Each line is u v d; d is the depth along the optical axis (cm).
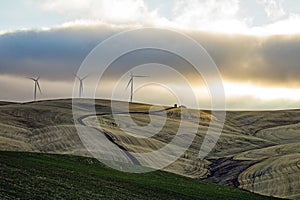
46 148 11244
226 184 10769
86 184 5675
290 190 10194
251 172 11731
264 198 7256
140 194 5797
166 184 6919
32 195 4541
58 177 5709
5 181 4853
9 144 11050
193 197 6294
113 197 5266
